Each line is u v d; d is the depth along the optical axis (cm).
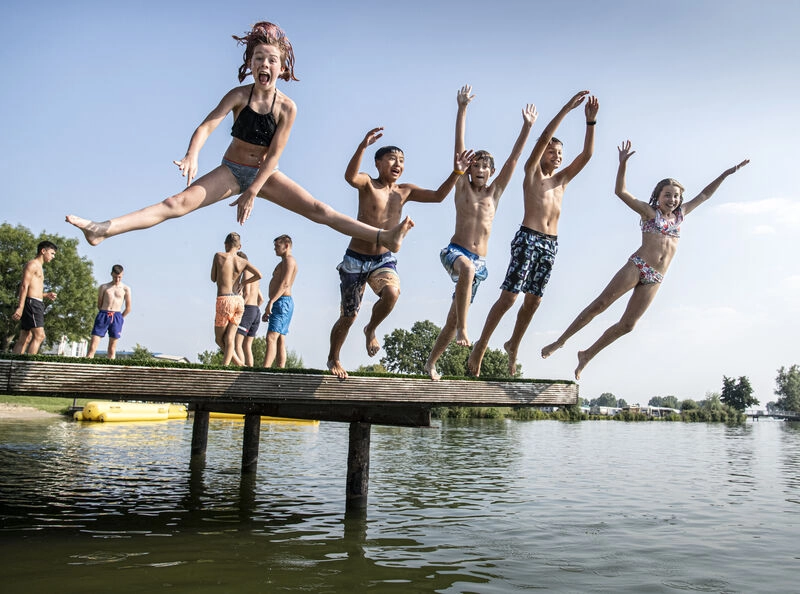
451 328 804
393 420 962
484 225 760
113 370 686
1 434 2048
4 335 5009
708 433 4691
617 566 730
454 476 1505
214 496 1083
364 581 624
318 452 1872
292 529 849
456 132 748
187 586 585
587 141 769
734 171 764
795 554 817
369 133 694
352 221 564
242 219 530
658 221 739
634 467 1873
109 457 1566
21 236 5119
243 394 758
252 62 534
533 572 690
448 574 664
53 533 780
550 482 1459
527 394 931
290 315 1168
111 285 1265
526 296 778
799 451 2814
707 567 741
